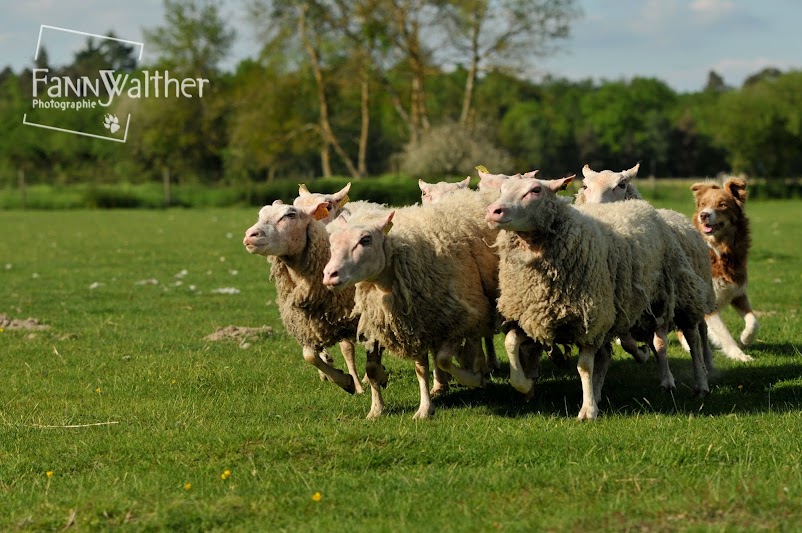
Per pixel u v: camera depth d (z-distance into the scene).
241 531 7.58
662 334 12.77
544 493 8.10
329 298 12.07
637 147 128.12
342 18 79.69
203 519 7.84
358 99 92.12
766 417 10.73
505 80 80.06
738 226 15.54
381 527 7.37
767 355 15.20
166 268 29.72
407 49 79.44
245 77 92.75
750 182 91.69
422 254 11.05
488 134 77.81
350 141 105.44
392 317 11.04
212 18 87.25
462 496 8.12
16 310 20.92
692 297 12.56
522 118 117.62
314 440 9.87
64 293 23.77
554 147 112.81
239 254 33.97
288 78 83.62
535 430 10.22
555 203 10.76
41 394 12.98
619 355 15.62
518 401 12.23
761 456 8.95
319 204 11.96
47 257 33.56
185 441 10.16
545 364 14.94
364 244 10.59
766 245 35.59
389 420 11.10
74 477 9.27
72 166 90.50
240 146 86.94
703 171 127.94
